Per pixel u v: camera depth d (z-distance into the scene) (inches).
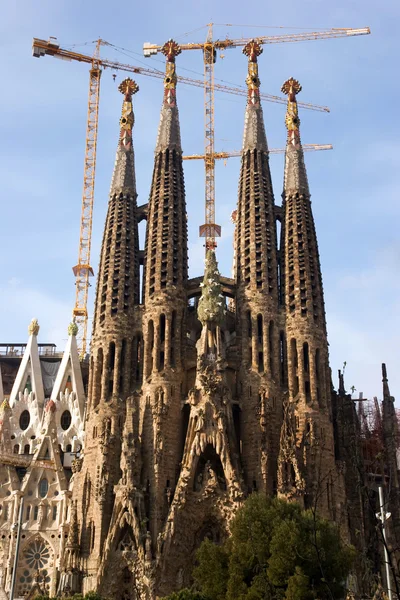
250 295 4057.6
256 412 3772.1
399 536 3656.5
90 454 3764.8
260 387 3828.7
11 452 4387.3
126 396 3878.0
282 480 3518.7
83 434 4308.6
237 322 4089.6
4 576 3858.3
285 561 2469.2
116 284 4136.3
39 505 4028.1
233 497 3479.3
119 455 3725.4
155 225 4239.7
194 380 3969.0
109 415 3811.5
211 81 5979.3
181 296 4079.7
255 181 4355.3
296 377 3902.6
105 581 3331.7
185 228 4318.4
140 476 3622.0
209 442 3604.8
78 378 4734.3
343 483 3693.4
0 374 4943.4
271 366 3917.3
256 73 4719.5
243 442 3779.5
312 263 4185.5
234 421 3905.0
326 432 3769.7
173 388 3838.6
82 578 3449.8
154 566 3294.8
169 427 3747.5
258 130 4505.4
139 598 3270.2
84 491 3678.6
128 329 4037.9
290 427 3651.6
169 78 4680.1
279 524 2593.5
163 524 3506.4
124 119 4638.3
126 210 4347.9
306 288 4074.8
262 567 2568.9
